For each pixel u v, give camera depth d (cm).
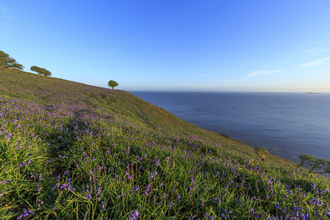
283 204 274
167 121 3425
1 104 743
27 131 445
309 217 240
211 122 9456
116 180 290
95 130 580
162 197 269
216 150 716
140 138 625
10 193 237
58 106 1341
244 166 490
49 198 242
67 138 489
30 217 206
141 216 221
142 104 4281
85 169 314
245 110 16875
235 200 280
